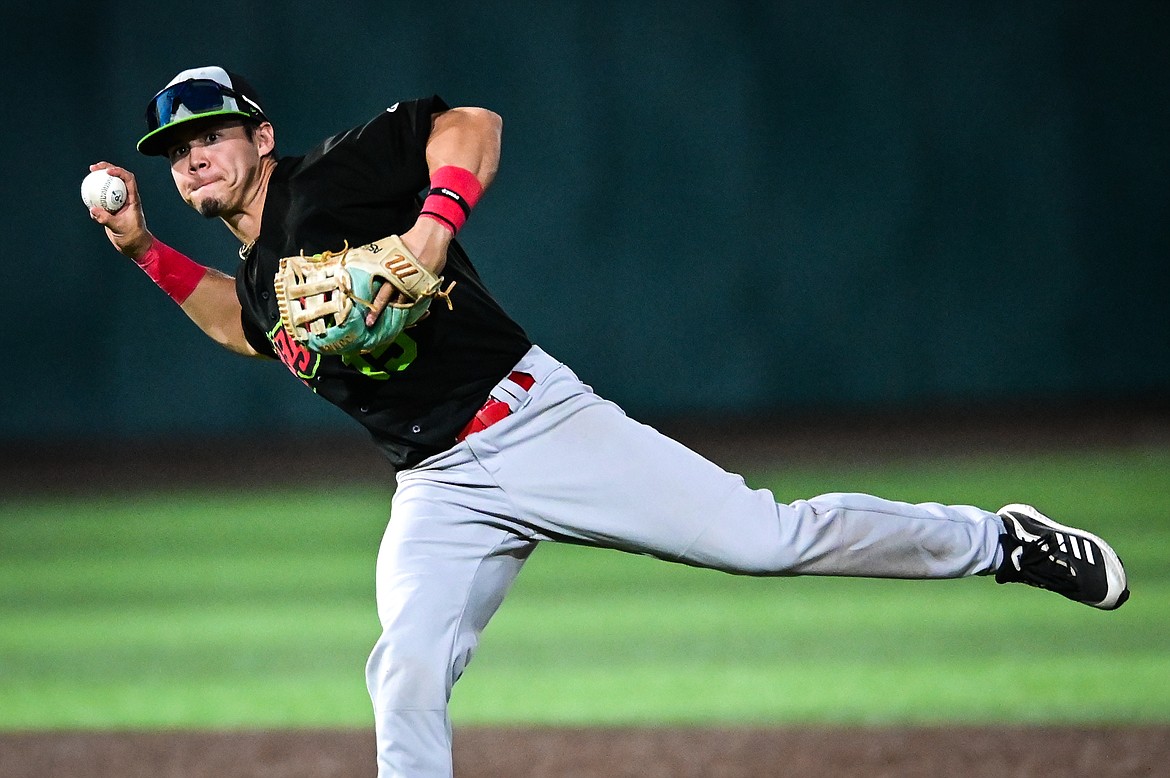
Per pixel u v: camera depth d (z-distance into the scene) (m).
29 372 65.88
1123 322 64.56
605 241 65.50
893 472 45.06
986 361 65.12
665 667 22.08
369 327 10.60
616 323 65.81
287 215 11.09
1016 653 21.88
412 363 11.09
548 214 65.44
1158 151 63.78
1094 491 39.16
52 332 65.69
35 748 17.72
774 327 65.50
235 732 18.41
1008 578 12.04
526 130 65.31
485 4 64.81
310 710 19.81
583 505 11.13
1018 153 64.31
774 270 65.31
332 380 11.36
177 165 11.34
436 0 64.62
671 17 64.62
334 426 65.19
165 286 13.02
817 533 11.09
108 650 24.89
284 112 65.25
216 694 21.09
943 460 47.97
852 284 65.19
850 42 64.38
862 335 65.25
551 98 65.06
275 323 11.49
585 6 64.56
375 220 11.07
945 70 64.31
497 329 11.27
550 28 64.75
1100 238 64.38
